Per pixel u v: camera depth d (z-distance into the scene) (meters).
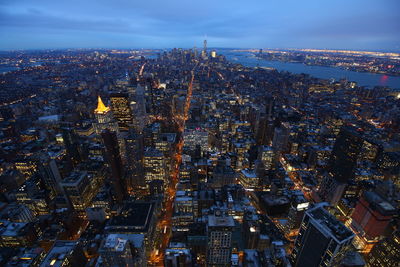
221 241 181.50
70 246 197.50
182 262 191.25
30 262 186.12
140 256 182.00
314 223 168.38
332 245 154.88
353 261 181.88
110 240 172.75
